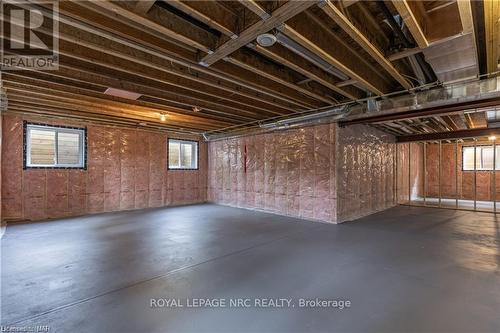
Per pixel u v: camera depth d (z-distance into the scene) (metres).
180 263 3.12
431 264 3.08
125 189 7.20
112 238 4.23
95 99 4.52
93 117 5.96
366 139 6.60
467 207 7.79
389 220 5.81
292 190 6.37
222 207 7.77
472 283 2.57
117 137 7.07
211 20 2.20
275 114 5.84
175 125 7.10
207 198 9.06
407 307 2.14
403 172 9.02
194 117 6.13
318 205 5.83
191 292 2.40
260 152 7.23
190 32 2.51
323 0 1.90
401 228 5.01
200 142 8.95
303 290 2.44
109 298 2.28
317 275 2.78
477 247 3.75
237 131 7.64
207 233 4.60
